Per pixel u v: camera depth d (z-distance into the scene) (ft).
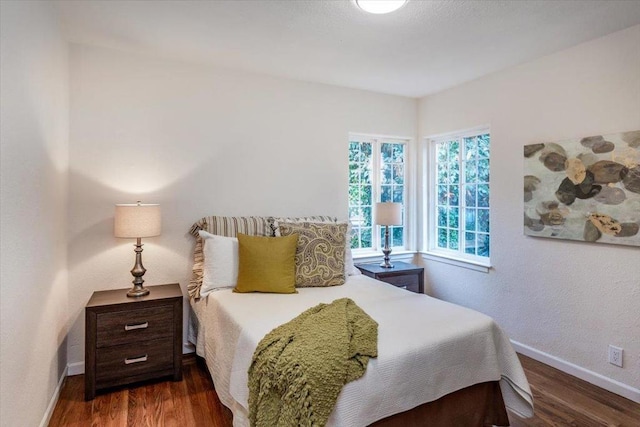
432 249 12.97
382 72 10.13
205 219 9.26
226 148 9.82
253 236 8.55
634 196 7.18
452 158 12.17
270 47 8.38
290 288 8.01
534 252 9.17
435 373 5.27
